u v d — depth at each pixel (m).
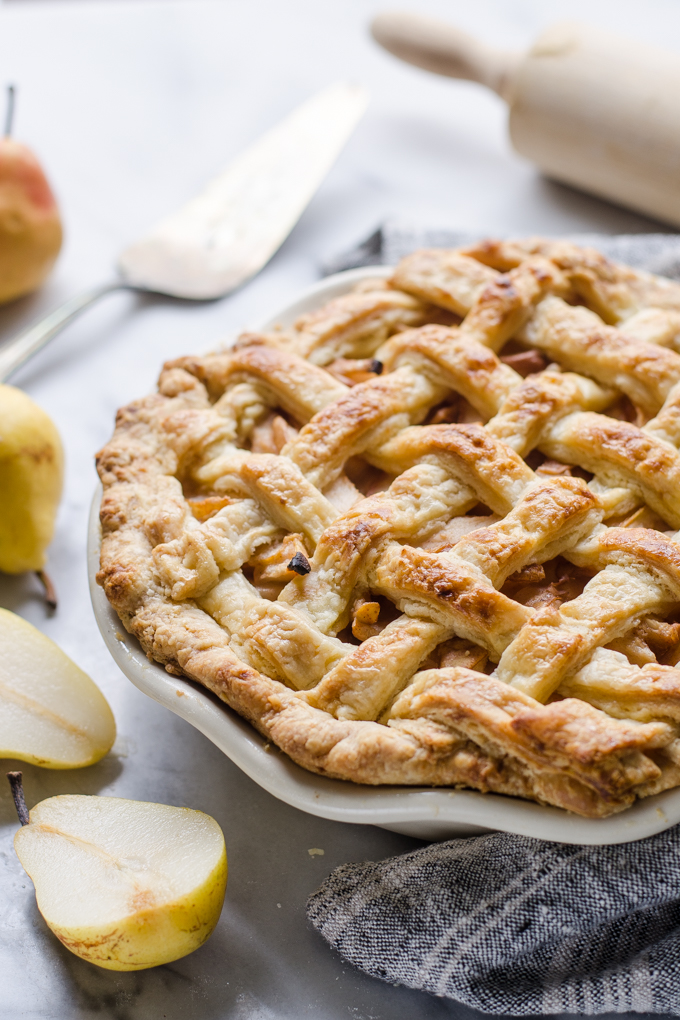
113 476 0.80
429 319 0.85
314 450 0.79
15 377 0.96
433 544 0.77
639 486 0.78
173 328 0.99
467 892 0.74
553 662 0.72
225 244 1.00
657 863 0.73
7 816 0.80
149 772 0.81
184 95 1.13
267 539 0.78
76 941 0.74
